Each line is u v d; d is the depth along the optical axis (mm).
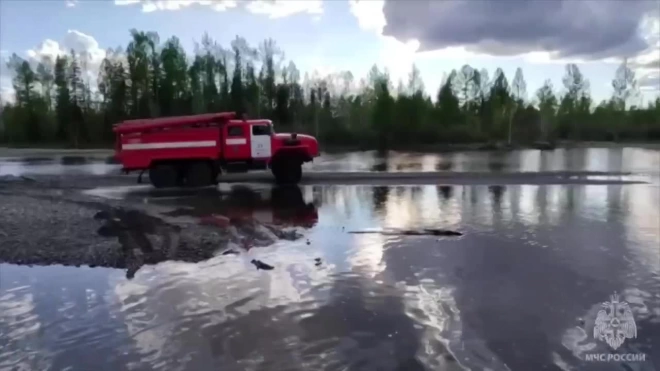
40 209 12875
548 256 9062
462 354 5551
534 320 6398
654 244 9781
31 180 19750
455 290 7414
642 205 13953
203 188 17828
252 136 17984
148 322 6391
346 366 5301
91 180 19875
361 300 7031
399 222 11898
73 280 7941
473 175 20078
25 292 7441
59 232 10500
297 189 17484
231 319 6438
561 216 12453
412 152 37688
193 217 12344
